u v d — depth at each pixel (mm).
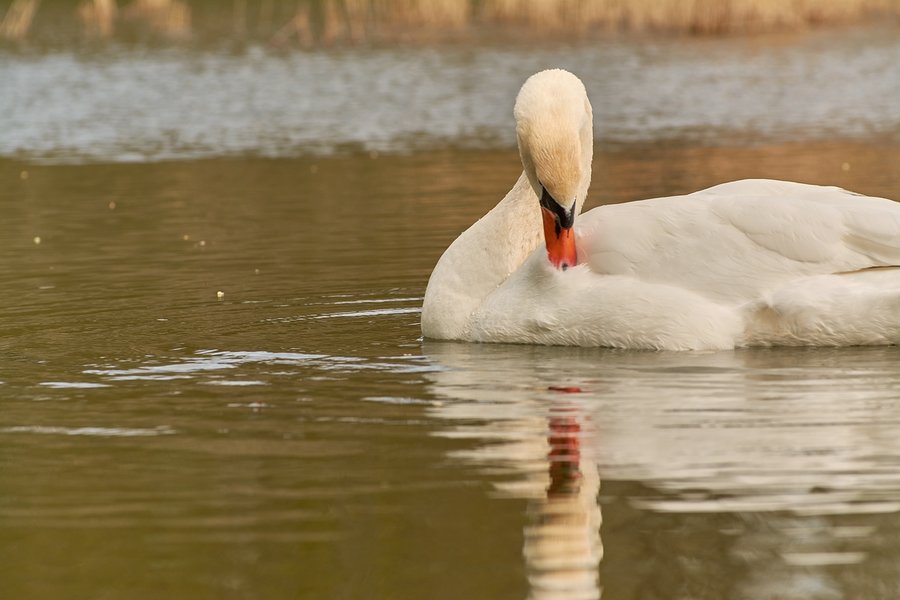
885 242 12477
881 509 8719
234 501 9156
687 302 12695
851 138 29250
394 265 17781
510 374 12172
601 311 12875
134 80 40812
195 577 7980
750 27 48781
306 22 52938
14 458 10133
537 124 12859
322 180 26375
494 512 8859
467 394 11570
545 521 8641
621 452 9914
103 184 26641
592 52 44031
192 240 20266
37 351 13539
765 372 11922
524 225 14000
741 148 28484
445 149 30016
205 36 50094
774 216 12711
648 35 48094
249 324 14602
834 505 8812
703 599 7492
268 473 9688
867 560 7973
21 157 30281
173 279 17250
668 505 8883
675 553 8141
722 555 8070
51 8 58688
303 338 13898
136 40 49250
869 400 11023
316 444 10305
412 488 9297
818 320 12453
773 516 8648
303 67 42688
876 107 33531
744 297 12656
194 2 59906
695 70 40062
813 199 12992
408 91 38281
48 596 7805
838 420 10531
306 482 9484
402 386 11883
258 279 17109
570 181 12836
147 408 11391
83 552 8383
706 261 12789
